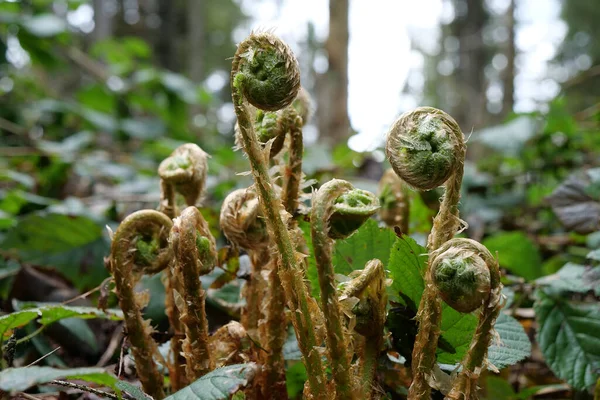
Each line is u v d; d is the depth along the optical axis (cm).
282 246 32
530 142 106
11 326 38
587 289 49
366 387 33
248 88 31
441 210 32
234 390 31
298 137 36
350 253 41
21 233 68
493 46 370
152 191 101
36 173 125
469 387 31
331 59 169
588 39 486
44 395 47
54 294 62
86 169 115
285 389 38
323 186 31
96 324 58
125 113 171
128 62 183
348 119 170
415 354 32
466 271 29
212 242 36
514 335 40
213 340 37
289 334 45
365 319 33
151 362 37
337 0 169
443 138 30
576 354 49
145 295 37
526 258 67
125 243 35
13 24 143
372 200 31
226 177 116
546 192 107
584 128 114
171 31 370
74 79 255
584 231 66
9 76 174
